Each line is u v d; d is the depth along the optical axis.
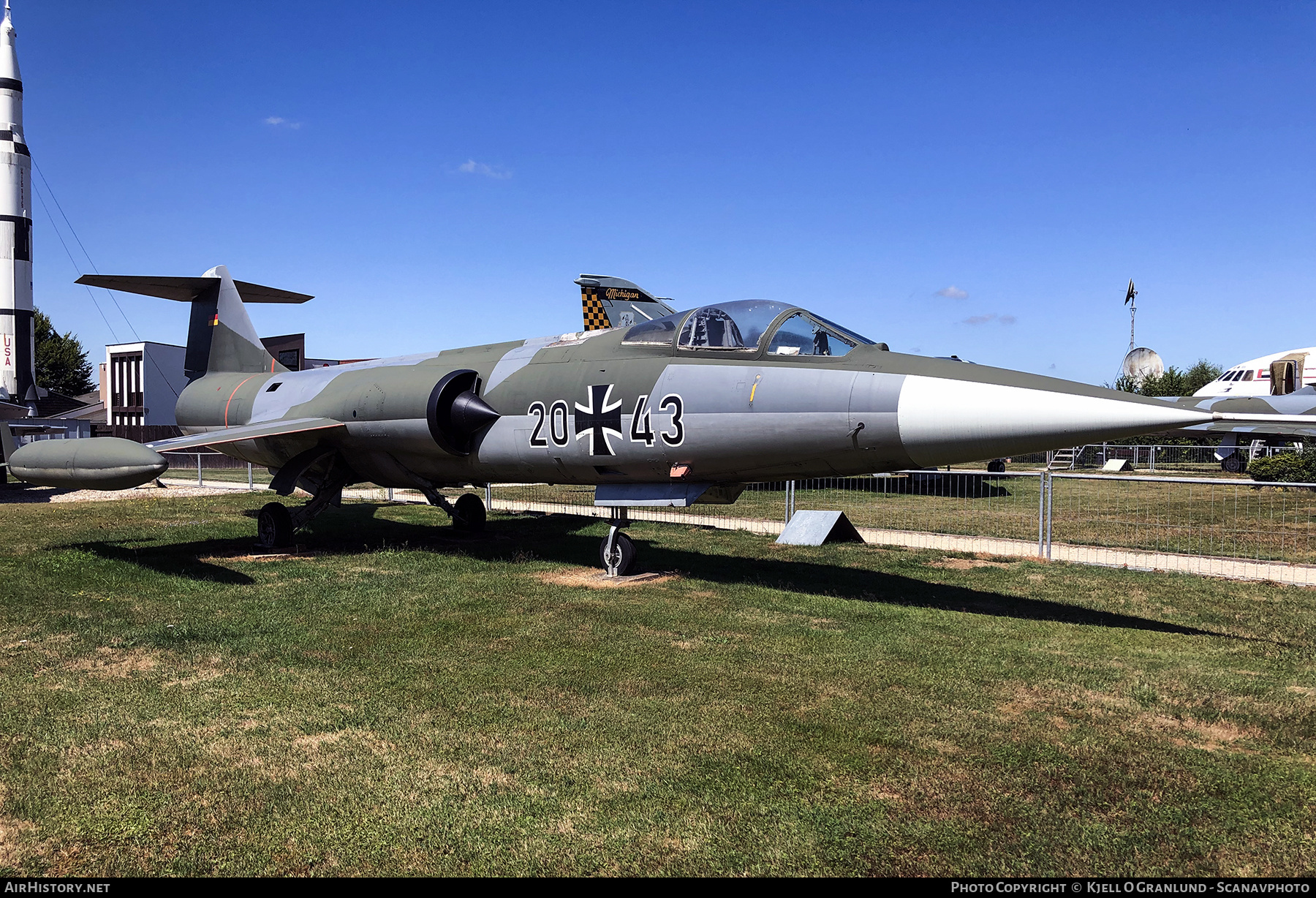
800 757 4.27
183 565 9.86
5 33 33.41
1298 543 12.82
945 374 7.32
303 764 4.15
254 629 6.83
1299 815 3.68
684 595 8.30
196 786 3.90
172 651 6.17
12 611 7.37
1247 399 28.67
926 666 5.87
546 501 18.88
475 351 11.50
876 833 3.50
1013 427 6.70
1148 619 7.52
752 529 13.98
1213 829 3.55
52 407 49.78
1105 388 6.86
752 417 7.99
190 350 16.12
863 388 7.46
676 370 8.70
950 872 3.21
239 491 20.77
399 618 7.24
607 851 3.36
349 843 3.41
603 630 6.85
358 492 21.34
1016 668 5.84
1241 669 5.93
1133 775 4.08
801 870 3.22
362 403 11.27
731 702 5.10
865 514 16.77
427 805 3.73
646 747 4.39
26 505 16.89
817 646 6.36
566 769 4.11
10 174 33.03
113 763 4.14
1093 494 22.17
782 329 8.44
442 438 10.35
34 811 3.66
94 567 9.59
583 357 9.76
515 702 5.09
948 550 11.83
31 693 5.19
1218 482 10.22
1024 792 3.88
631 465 9.00
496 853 3.34
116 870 3.21
